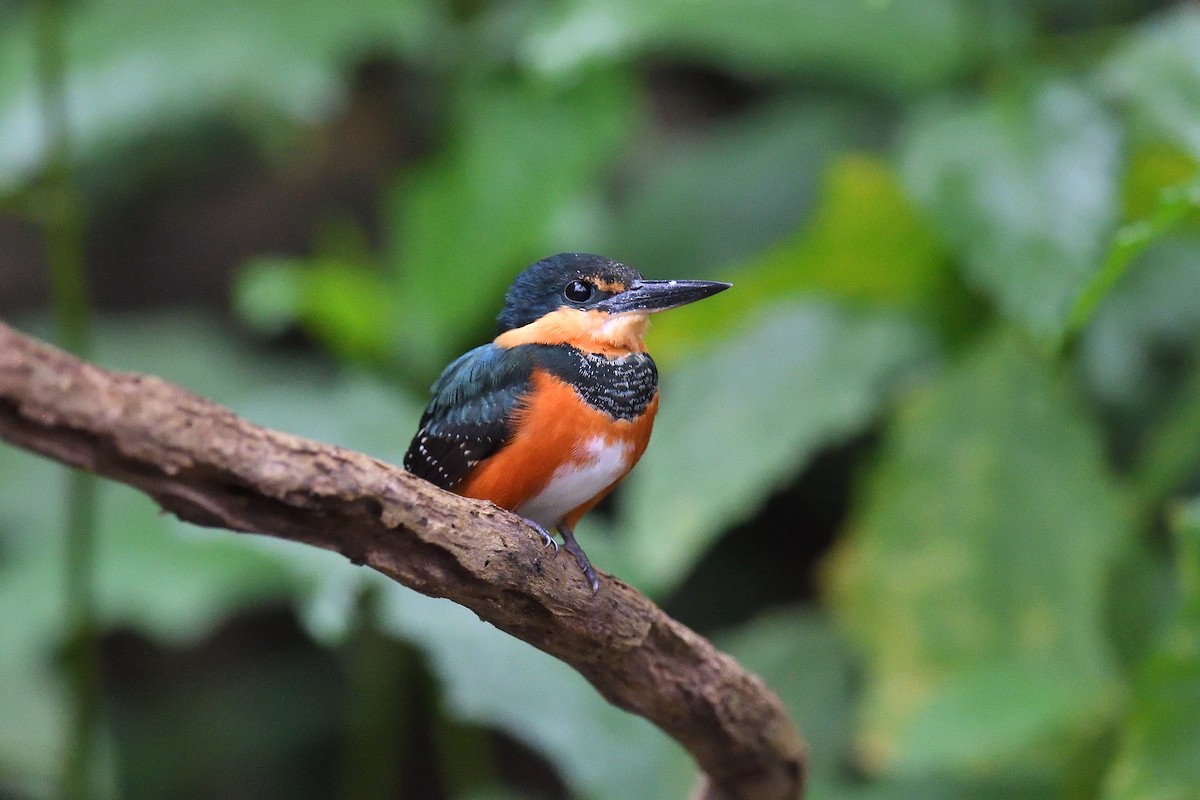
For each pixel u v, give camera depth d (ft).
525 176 36.99
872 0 30.73
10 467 46.62
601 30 31.68
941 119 31.30
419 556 18.43
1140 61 29.81
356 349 37.83
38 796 37.83
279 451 16.55
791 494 46.83
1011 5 33.83
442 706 34.50
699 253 44.32
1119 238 23.20
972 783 33.94
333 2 38.68
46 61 31.53
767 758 23.59
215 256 61.26
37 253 63.77
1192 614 26.94
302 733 51.52
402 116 53.47
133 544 38.40
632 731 30.60
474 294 36.91
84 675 32.50
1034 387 33.17
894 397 36.50
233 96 46.75
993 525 33.42
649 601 21.18
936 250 34.63
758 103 53.16
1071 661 32.63
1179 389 36.86
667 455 35.19
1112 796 27.25
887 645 34.06
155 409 15.48
